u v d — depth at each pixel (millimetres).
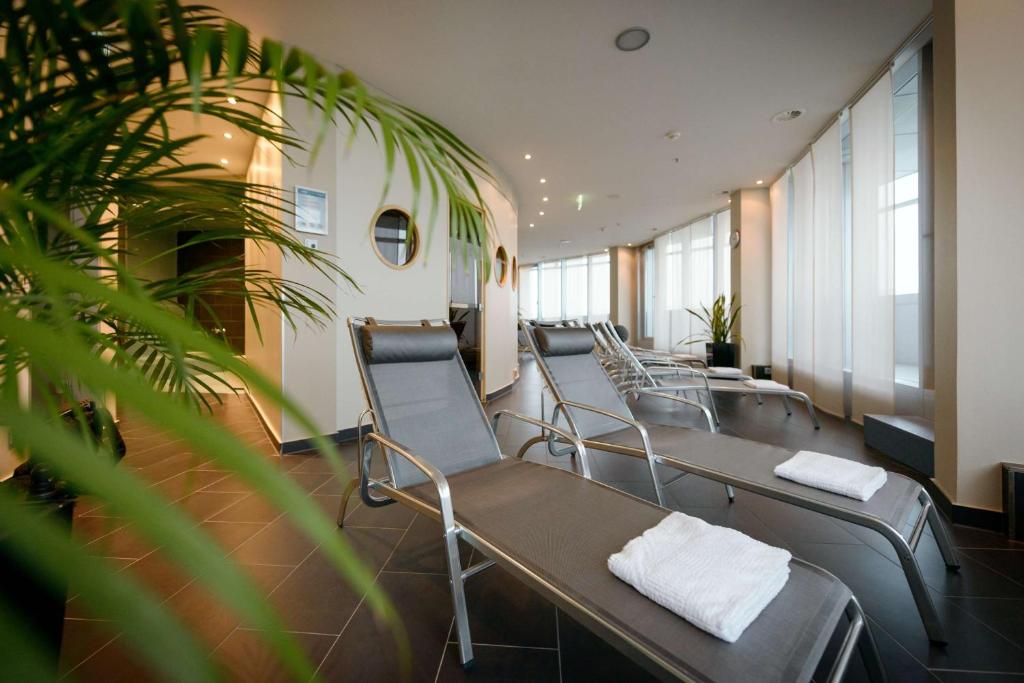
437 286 4469
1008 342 2102
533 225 9477
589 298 13688
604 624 971
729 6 2943
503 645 1436
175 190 833
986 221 2113
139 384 256
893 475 1766
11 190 556
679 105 4230
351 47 3363
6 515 247
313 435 316
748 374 6633
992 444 2127
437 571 1849
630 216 8594
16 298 586
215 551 244
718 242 8164
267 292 1125
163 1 531
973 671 1316
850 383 4402
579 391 2785
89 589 240
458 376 2297
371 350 2012
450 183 707
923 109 3408
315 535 276
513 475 1878
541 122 4586
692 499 2527
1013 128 2068
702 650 882
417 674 1325
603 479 2873
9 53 576
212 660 276
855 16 3037
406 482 1808
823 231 4750
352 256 3818
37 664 264
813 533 2121
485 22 3088
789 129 4730
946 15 2219
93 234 803
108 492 226
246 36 477
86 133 607
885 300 3699
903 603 1613
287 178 3490
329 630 1506
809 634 920
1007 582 1722
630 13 3008
